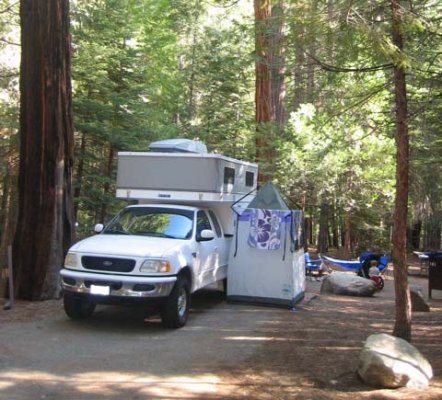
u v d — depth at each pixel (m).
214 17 25.19
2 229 17.77
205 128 24.36
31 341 7.14
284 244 10.43
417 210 24.12
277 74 8.39
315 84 9.23
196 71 25.44
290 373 6.00
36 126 10.37
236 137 24.31
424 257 20.55
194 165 10.05
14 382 5.49
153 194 10.16
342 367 6.22
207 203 10.84
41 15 10.38
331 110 9.08
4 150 16.42
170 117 23.77
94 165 17.02
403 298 7.01
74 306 8.34
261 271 10.55
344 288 13.98
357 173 17.69
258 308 10.32
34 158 10.35
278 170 17.50
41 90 10.37
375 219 22.92
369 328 8.65
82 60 15.27
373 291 14.12
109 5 16.44
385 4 6.48
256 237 10.47
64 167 10.66
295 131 17.34
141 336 7.67
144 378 5.73
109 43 16.75
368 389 5.43
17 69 17.30
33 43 10.41
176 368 6.13
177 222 9.26
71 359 6.38
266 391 5.39
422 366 5.57
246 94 25.31
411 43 7.32
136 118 16.81
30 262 10.18
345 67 7.62
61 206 10.48
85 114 15.45
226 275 10.96
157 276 7.79
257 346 7.24
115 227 9.30
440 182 21.52
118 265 7.85
